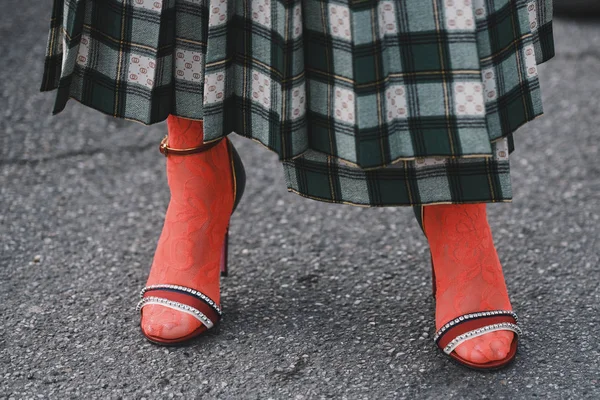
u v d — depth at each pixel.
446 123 1.63
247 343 2.00
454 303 1.92
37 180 2.92
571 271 2.36
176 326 1.96
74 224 2.63
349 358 1.95
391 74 1.62
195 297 2.00
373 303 2.19
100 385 1.85
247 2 1.72
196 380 1.87
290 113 1.68
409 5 1.59
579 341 2.01
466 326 1.89
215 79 1.74
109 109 1.85
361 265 2.40
